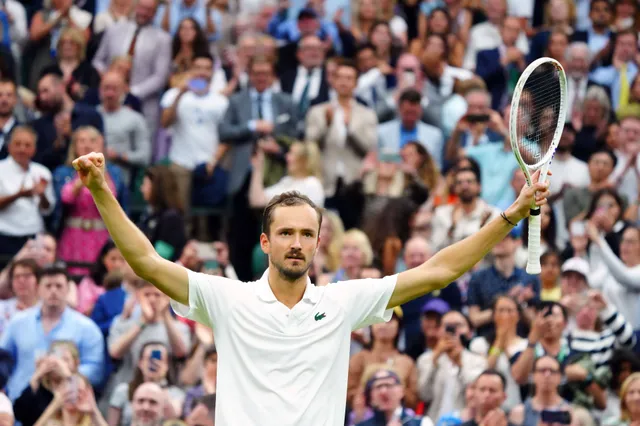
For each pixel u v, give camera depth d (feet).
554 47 170.91
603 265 134.41
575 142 155.22
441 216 135.95
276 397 59.00
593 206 137.69
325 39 165.27
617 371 116.37
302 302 60.08
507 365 112.98
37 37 161.48
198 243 133.90
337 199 143.74
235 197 144.36
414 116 149.48
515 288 123.24
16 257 126.52
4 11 161.07
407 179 140.36
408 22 176.24
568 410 107.14
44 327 112.06
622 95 168.25
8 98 139.95
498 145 146.30
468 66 169.78
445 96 158.30
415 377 111.75
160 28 160.45
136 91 155.53
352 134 145.79
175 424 102.94
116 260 124.06
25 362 111.45
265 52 154.10
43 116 140.87
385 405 102.78
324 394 59.57
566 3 178.19
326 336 59.88
